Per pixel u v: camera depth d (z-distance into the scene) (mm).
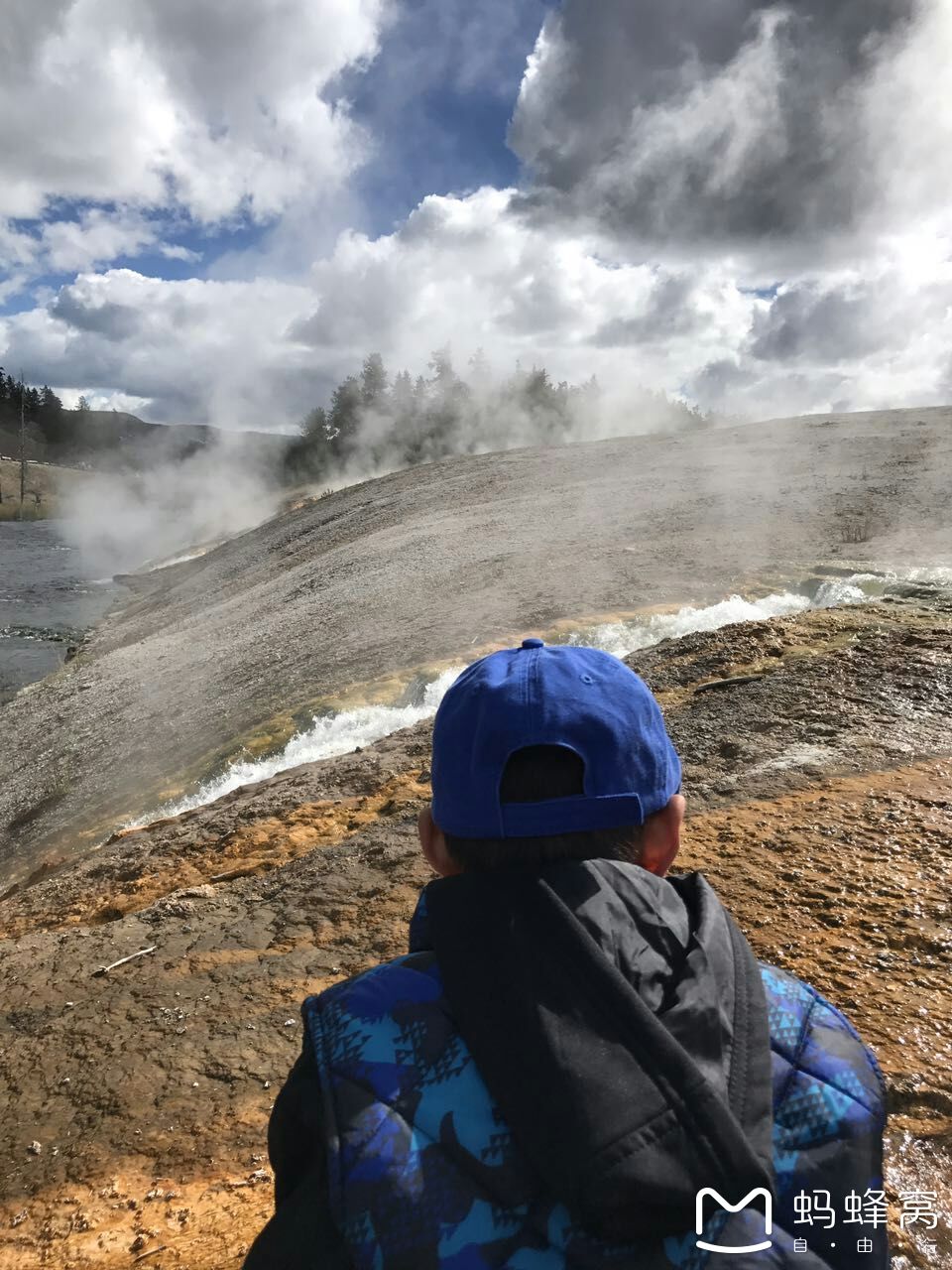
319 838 6238
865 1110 948
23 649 27844
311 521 32875
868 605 9305
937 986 3131
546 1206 830
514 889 958
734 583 12148
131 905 5953
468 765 1001
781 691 6754
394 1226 832
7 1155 3242
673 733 6359
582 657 1085
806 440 26188
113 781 12141
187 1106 3359
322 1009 994
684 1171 787
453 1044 918
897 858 4074
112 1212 2883
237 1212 2773
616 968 888
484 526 20938
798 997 1027
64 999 4293
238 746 10969
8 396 178625
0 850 11734
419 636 12742
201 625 21469
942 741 5445
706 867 4195
